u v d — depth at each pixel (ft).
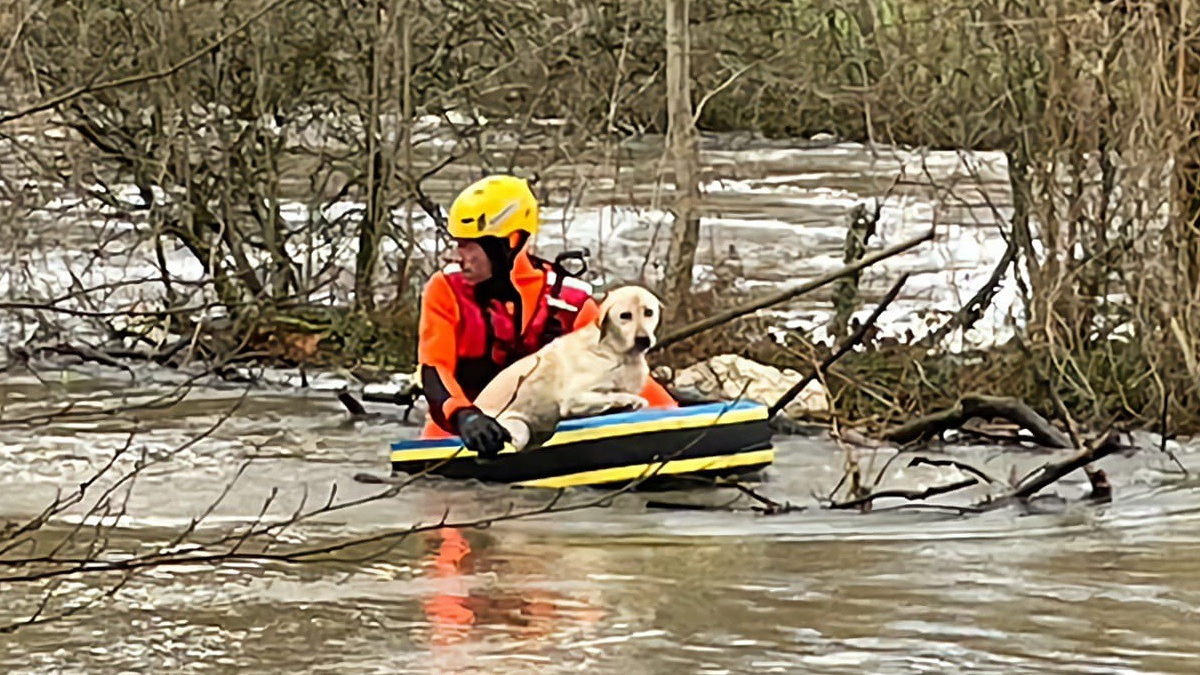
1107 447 32.71
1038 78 41.24
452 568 27.55
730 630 24.17
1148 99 39.01
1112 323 40.83
